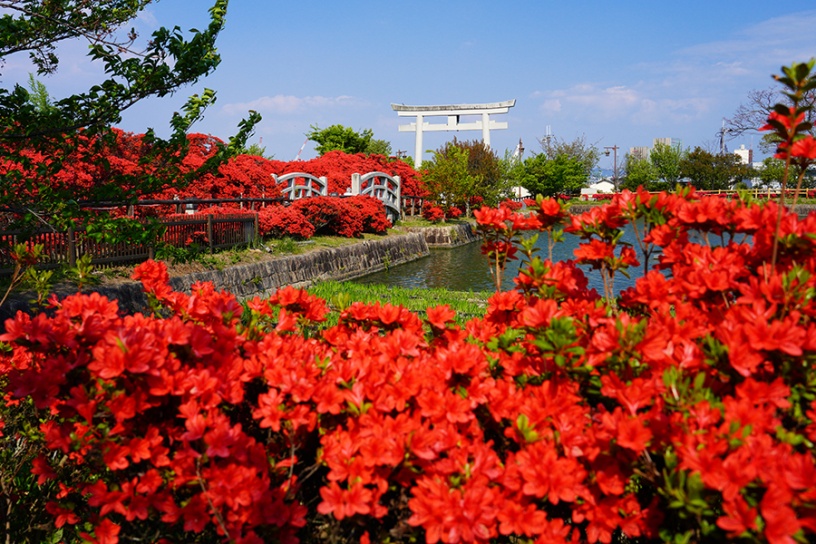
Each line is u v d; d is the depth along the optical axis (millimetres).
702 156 49250
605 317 2139
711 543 1514
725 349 1613
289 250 15680
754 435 1461
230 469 1700
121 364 1705
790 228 1903
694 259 2031
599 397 1987
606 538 1603
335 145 42688
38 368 2496
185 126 3779
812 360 1548
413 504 1558
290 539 1784
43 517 2689
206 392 1816
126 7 3932
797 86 1734
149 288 2738
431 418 1767
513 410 1799
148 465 1936
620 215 2338
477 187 33844
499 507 1585
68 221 3447
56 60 4098
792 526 1229
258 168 20859
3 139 3557
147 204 11547
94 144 3717
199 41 3559
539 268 2281
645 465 1544
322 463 1771
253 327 2393
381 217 22312
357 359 1950
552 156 63688
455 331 2520
